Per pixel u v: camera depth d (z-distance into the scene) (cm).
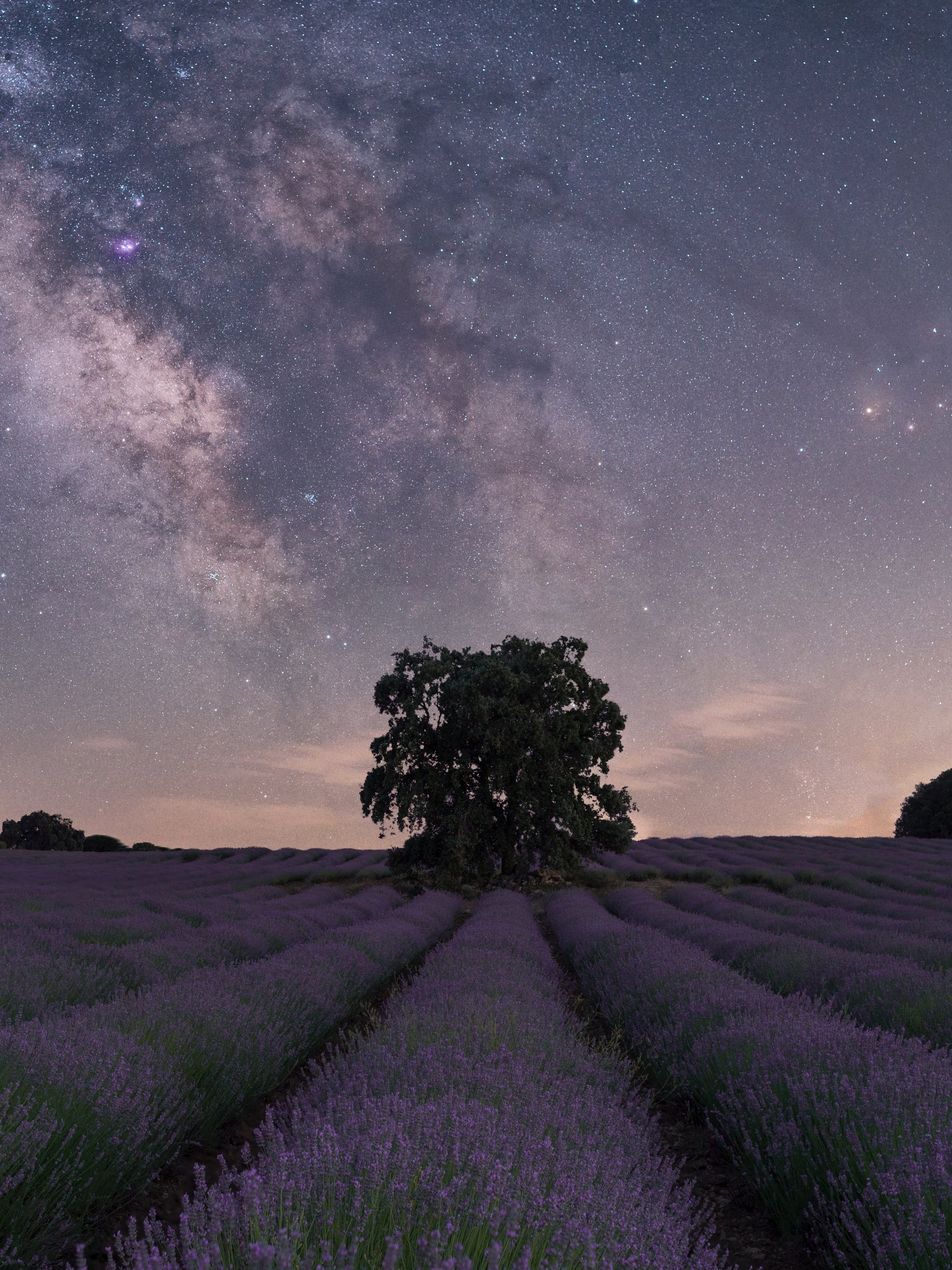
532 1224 246
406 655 3250
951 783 5503
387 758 3067
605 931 1402
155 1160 435
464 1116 332
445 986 799
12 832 6162
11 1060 436
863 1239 347
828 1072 489
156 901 1755
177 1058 520
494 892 2828
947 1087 429
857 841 4894
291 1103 488
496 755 3055
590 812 3198
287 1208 247
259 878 3119
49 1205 354
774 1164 445
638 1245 266
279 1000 727
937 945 1119
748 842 4866
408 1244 230
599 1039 848
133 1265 218
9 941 984
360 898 2325
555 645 3281
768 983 988
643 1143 427
